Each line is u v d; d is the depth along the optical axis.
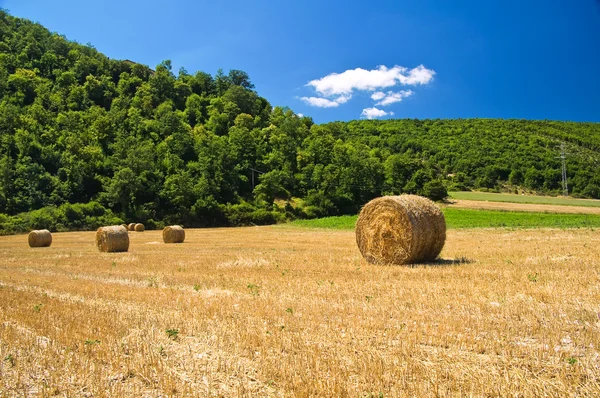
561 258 15.70
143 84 119.62
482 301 9.10
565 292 9.73
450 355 6.12
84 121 92.19
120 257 21.58
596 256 16.00
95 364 6.24
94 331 7.82
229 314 8.68
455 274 12.81
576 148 103.69
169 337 7.36
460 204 65.00
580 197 78.12
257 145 99.12
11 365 6.38
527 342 6.57
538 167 91.94
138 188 69.81
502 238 27.91
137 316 8.73
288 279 12.94
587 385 5.04
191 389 5.29
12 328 8.02
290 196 86.56
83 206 64.88
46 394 5.39
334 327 7.55
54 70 114.62
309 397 4.96
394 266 15.51
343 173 84.69
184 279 13.52
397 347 6.44
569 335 6.72
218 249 25.47
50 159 74.94
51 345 7.14
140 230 55.09
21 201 63.16
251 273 14.46
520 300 9.13
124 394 5.32
